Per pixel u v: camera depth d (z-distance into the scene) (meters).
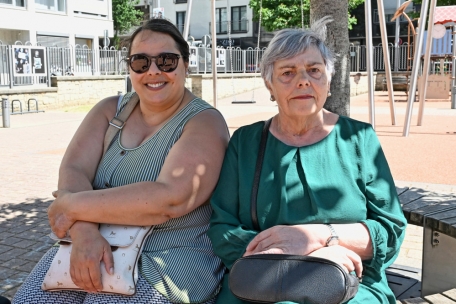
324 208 2.25
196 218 2.46
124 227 2.29
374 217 2.34
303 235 2.18
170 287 2.23
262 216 2.34
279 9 30.94
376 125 12.28
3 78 17.38
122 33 42.72
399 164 7.73
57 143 10.66
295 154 2.33
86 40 33.69
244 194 2.38
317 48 2.31
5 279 3.93
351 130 2.37
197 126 2.47
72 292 2.32
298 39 2.30
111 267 2.18
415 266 4.07
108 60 21.50
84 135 2.68
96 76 20.27
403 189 3.38
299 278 1.96
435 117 14.02
